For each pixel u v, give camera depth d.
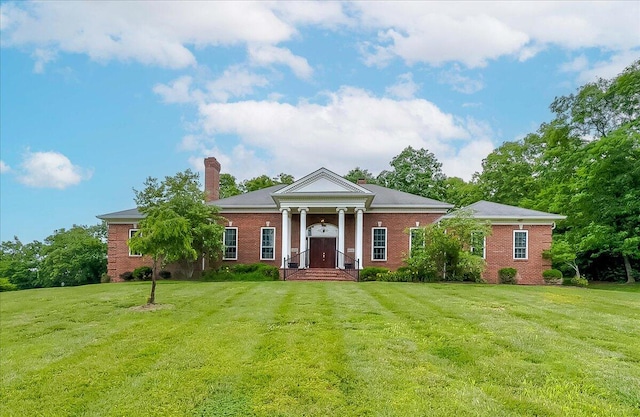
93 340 8.89
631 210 25.47
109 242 28.77
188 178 25.92
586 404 5.41
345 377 6.45
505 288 18.36
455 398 5.64
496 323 9.90
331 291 16.44
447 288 17.91
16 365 7.38
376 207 28.12
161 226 12.94
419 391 5.88
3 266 41.06
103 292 17.28
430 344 8.12
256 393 6.01
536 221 25.31
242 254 28.83
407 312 11.40
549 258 25.16
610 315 11.21
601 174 26.45
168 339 8.80
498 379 6.29
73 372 6.95
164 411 5.54
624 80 27.14
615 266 29.33
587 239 26.08
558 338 8.45
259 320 10.46
